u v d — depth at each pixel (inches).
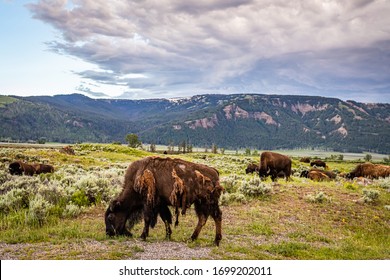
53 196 478.3
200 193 339.3
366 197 573.0
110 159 1685.5
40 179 655.8
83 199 490.0
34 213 396.5
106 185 556.7
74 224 396.2
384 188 710.5
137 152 2241.6
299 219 479.2
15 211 425.7
